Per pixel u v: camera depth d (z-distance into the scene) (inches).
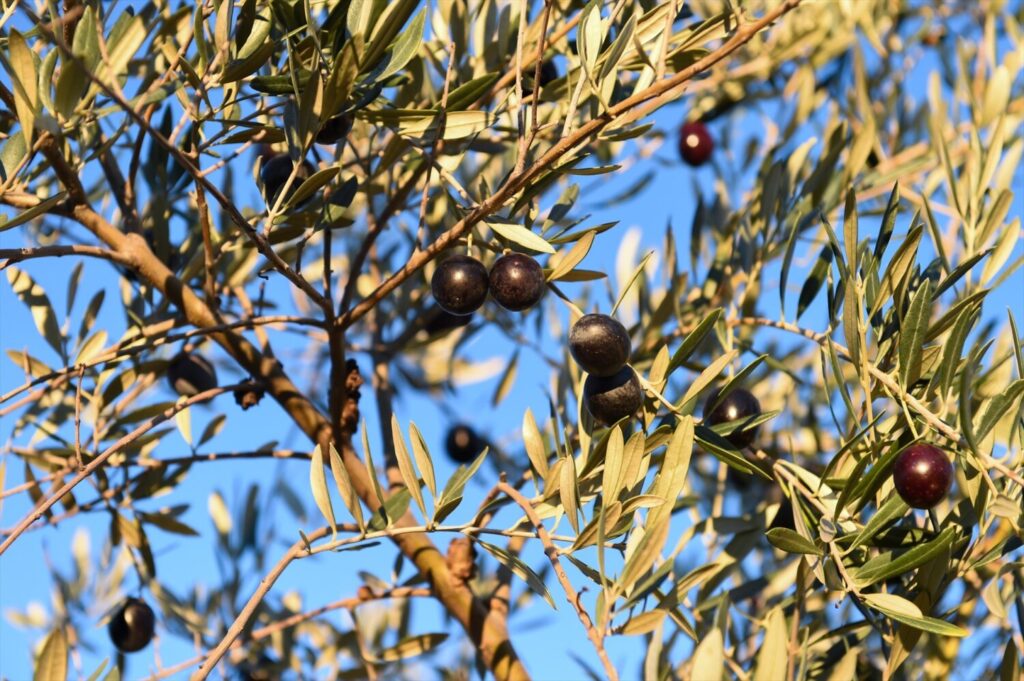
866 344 31.1
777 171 36.8
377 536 30.8
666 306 37.2
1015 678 31.0
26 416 37.2
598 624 29.4
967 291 34.2
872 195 39.1
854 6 42.2
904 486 29.9
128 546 37.6
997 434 32.5
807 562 31.3
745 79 42.9
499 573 36.7
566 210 33.7
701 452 39.0
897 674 33.2
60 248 33.7
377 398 39.4
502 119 35.6
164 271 35.9
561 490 30.2
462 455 42.6
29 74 30.1
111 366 36.8
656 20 33.1
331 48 31.7
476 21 37.4
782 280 33.6
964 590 34.3
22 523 32.1
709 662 27.9
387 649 37.5
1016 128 40.4
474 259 32.2
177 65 32.1
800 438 38.9
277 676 38.7
